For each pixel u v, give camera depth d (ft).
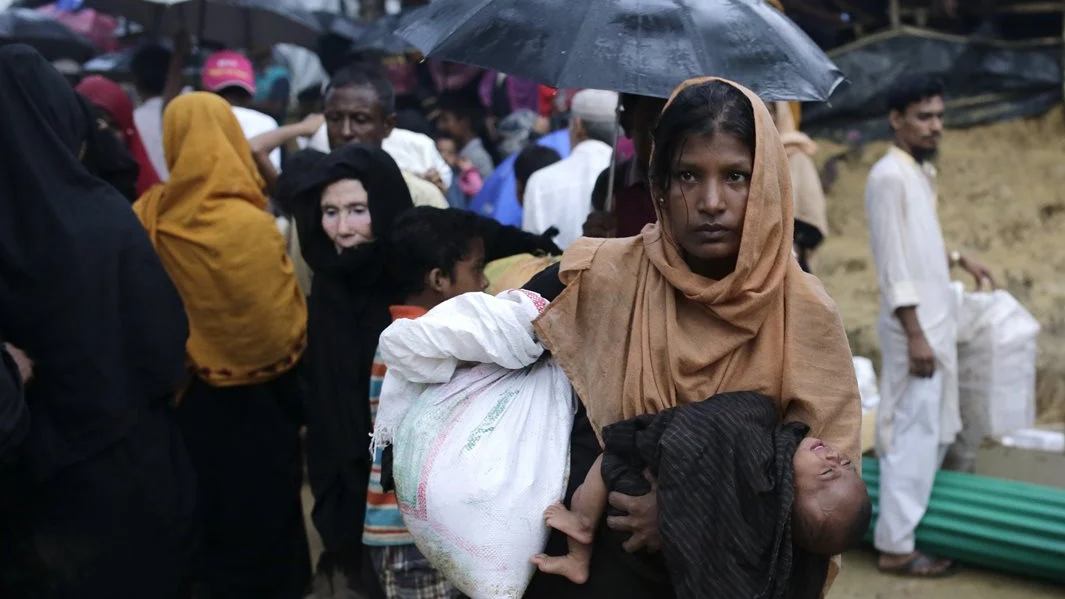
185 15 22.35
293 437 12.51
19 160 9.23
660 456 5.83
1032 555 14.49
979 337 16.28
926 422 14.75
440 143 23.36
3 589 9.68
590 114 14.79
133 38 29.71
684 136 5.98
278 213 17.42
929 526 15.07
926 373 14.52
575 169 14.10
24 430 8.79
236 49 23.90
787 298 6.19
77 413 9.35
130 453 9.64
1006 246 24.59
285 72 26.89
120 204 9.82
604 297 6.48
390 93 14.39
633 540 6.10
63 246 9.25
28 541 9.54
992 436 18.11
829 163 27.35
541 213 14.01
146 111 19.07
